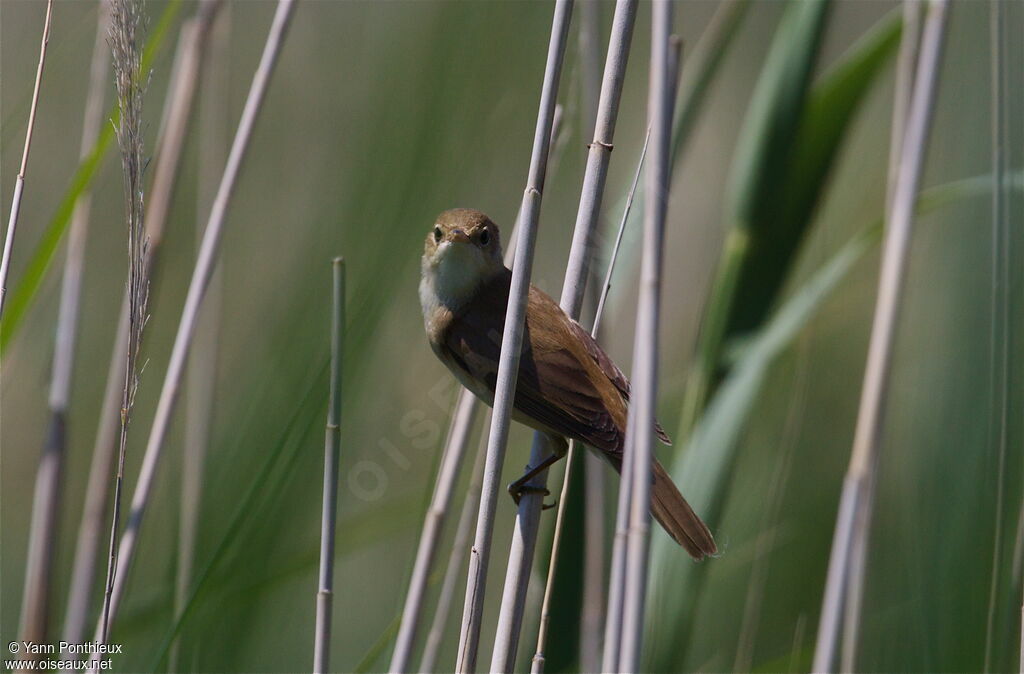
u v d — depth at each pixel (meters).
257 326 11.45
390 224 10.32
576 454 8.22
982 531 8.27
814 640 9.31
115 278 11.65
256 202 11.81
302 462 9.33
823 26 8.48
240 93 12.07
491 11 11.12
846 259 8.21
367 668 7.70
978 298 9.62
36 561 7.51
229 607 8.39
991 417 7.94
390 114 10.86
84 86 11.81
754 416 10.76
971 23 10.83
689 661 9.98
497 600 10.60
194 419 8.74
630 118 12.15
